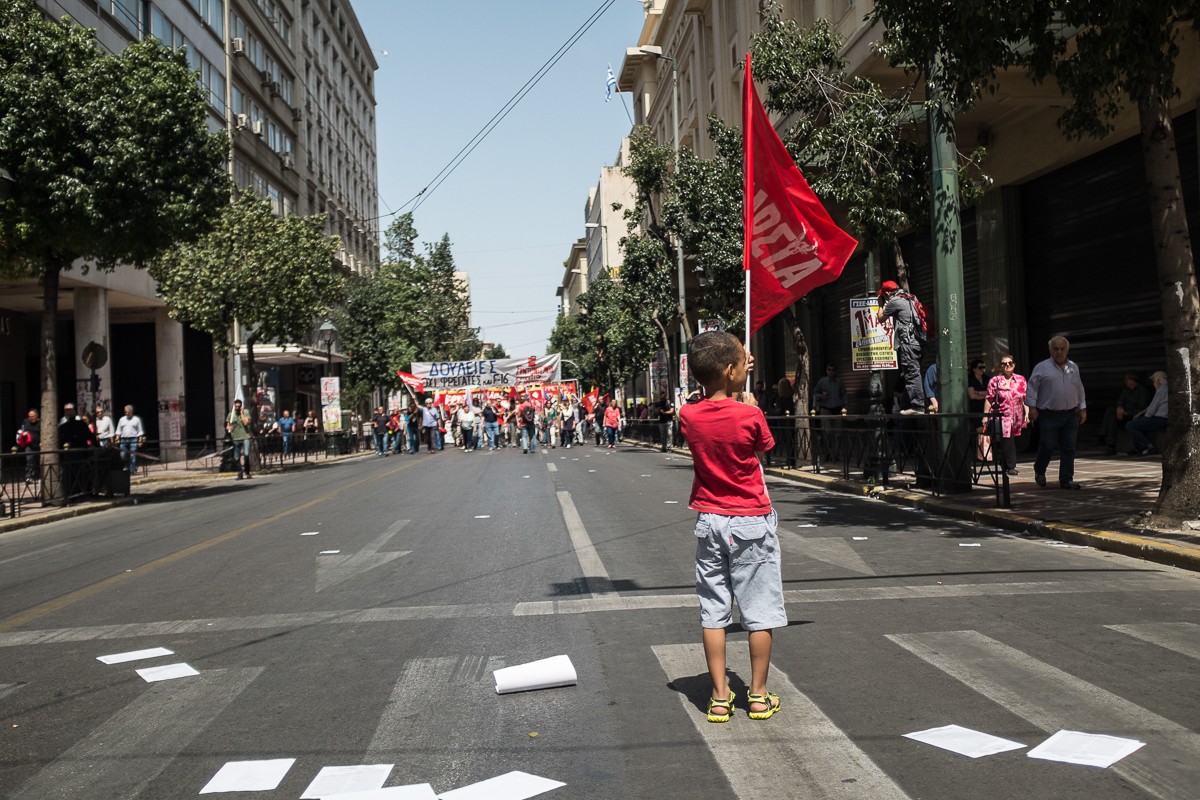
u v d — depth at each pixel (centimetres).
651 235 2981
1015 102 1723
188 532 1289
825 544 927
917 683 480
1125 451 1631
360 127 7031
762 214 920
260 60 4347
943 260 1271
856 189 1459
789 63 1653
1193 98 1401
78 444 1884
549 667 510
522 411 3434
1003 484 1085
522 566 876
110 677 555
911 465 1328
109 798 374
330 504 1590
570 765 390
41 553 1170
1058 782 354
